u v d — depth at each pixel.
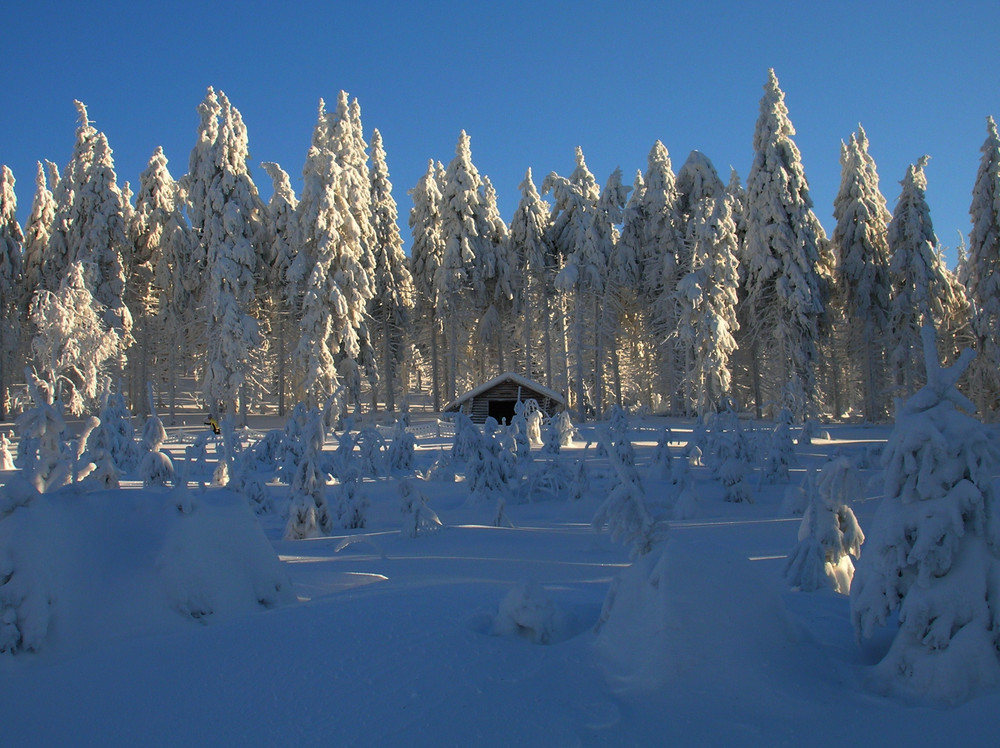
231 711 3.54
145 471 14.64
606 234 48.50
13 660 4.29
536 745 3.11
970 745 3.02
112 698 3.76
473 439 18.12
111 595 4.97
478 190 51.19
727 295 37.69
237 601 5.54
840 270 43.88
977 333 35.41
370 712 3.47
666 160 46.72
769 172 41.50
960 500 3.84
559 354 56.22
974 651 3.61
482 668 4.03
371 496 18.36
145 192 48.03
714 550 4.35
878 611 4.07
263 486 16.61
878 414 44.22
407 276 51.84
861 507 14.13
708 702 3.48
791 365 39.94
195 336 48.59
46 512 4.92
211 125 42.91
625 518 7.29
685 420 42.38
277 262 45.91
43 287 45.19
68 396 37.22
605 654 4.19
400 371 58.38
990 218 34.78
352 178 43.50
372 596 5.82
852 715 3.38
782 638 3.97
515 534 12.31
